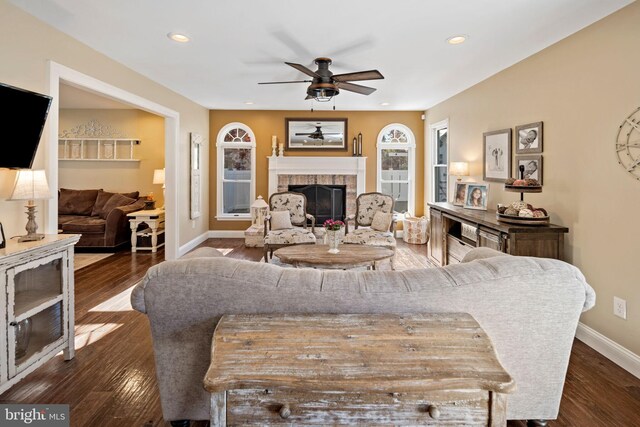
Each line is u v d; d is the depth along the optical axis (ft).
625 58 8.26
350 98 19.13
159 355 5.19
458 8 8.65
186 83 15.90
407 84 15.94
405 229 22.11
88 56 11.21
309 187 22.93
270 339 4.03
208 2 8.46
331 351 3.79
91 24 9.62
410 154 23.04
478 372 3.50
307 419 3.61
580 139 9.67
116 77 12.73
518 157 12.53
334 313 4.78
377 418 3.64
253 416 3.60
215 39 10.68
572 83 9.98
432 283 4.92
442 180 20.85
